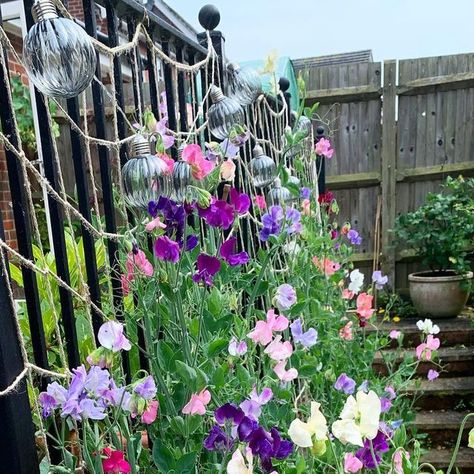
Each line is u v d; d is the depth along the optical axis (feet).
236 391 2.93
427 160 12.29
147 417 2.46
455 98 11.98
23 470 1.97
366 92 12.17
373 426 2.02
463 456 8.34
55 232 2.62
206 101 4.63
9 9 9.32
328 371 4.74
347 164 12.64
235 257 2.78
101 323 2.91
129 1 3.20
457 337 10.53
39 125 2.56
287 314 3.87
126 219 3.09
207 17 4.77
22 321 4.15
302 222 5.71
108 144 2.91
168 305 2.75
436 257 11.43
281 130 8.15
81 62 2.02
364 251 12.88
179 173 2.87
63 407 2.09
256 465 2.43
